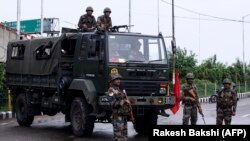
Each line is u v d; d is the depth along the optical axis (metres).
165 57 13.36
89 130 13.01
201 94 42.62
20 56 16.58
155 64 13.07
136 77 12.77
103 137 13.20
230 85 12.59
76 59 13.65
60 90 13.91
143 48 13.08
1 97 23.58
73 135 13.66
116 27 13.29
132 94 12.73
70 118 13.79
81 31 14.28
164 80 13.22
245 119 19.56
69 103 14.05
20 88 16.94
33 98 15.99
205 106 30.55
